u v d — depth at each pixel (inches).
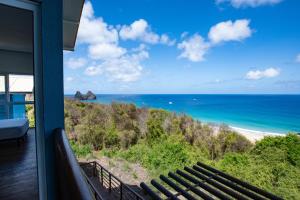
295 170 419.2
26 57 227.5
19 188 83.3
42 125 66.0
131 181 374.6
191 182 129.9
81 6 112.3
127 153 534.6
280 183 392.2
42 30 63.6
